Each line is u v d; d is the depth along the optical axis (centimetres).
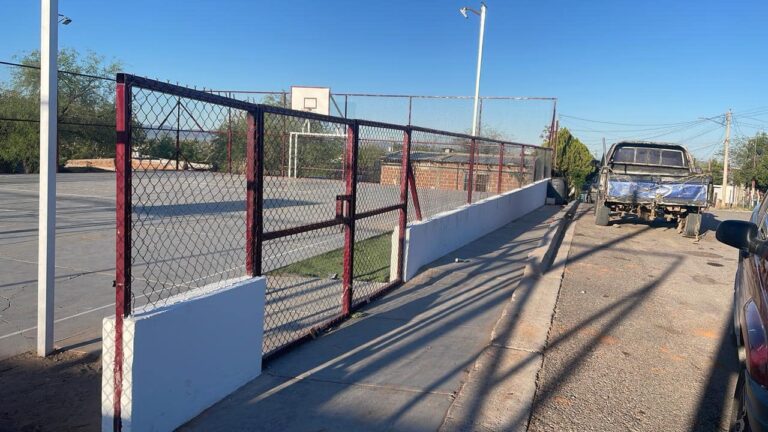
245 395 427
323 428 384
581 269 958
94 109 2361
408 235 789
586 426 410
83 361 478
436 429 389
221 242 1050
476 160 1242
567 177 3127
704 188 1415
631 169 1662
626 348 574
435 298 714
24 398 411
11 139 2564
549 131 2745
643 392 472
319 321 594
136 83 335
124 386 339
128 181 334
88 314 596
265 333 551
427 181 998
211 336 403
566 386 475
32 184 2131
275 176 744
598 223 1564
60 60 2938
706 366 536
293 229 507
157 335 353
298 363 492
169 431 369
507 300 718
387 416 404
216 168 459
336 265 853
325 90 2845
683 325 662
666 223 1688
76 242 992
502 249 1084
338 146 798
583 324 645
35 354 488
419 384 459
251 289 445
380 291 709
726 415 438
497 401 432
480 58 2394
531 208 1936
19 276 736
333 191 800
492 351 532
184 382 379
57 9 455
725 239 410
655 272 968
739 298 455
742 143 5844
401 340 558
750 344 311
